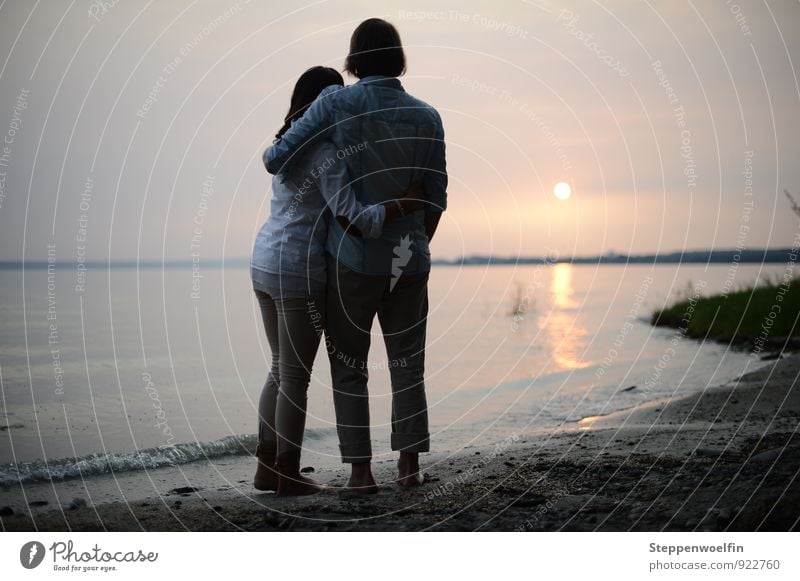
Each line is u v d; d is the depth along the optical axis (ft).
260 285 10.82
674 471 11.48
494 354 35.73
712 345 36.24
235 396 22.63
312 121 10.29
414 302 11.19
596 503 10.05
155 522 9.93
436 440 16.53
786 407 17.51
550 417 19.49
